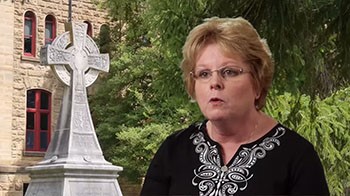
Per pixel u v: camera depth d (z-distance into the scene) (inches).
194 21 358.6
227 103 112.7
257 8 313.0
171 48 377.4
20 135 1304.1
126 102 1210.6
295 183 110.4
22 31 1327.5
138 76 1184.2
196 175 113.3
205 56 114.3
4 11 1302.9
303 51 319.6
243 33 113.9
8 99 1295.5
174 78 391.9
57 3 1373.0
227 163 113.1
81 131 636.1
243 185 110.2
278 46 312.2
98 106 1263.5
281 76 328.5
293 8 309.0
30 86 1326.3
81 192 597.6
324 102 426.3
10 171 1274.6
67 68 655.1
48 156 629.3
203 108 115.1
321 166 112.8
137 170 1143.6
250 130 115.5
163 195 116.4
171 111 1110.4
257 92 117.1
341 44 328.5
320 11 326.0
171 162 116.9
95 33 1384.1
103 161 629.9
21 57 1317.7
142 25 494.0
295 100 389.4
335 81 371.9
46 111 1344.7
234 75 113.2
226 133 115.0
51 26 1371.8
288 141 113.6
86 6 1389.0
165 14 370.6
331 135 460.4
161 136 1050.7
